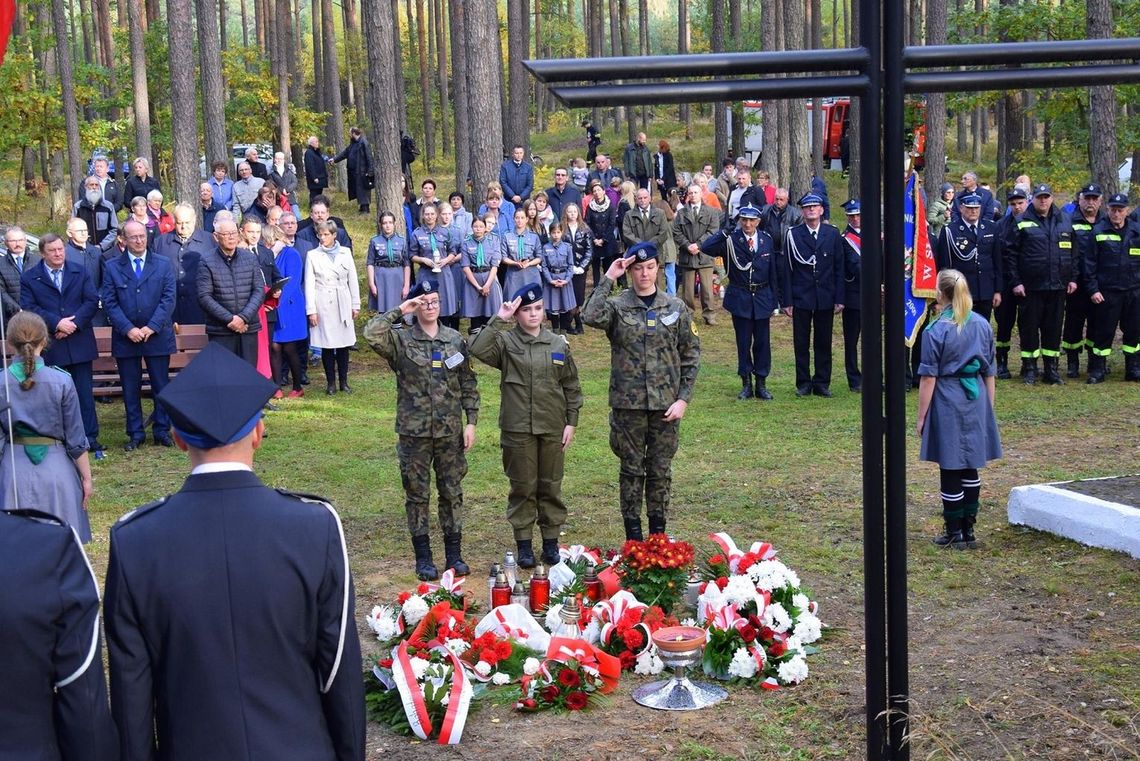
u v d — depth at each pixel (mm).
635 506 8055
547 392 7730
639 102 3611
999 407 12859
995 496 9344
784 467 10523
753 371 13781
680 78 3615
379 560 8234
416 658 5832
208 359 3107
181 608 2910
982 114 43281
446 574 7047
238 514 2986
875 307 3811
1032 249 13867
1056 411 12578
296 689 2988
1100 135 18359
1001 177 31234
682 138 48125
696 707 5660
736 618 6113
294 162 39125
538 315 7711
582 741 5336
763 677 5918
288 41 45500
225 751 2873
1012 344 17297
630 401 7867
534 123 58156
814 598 7184
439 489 7805
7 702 2812
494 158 19656
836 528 8641
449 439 7691
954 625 6641
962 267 14180
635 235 17953
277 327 14047
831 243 13555
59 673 2873
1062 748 5027
